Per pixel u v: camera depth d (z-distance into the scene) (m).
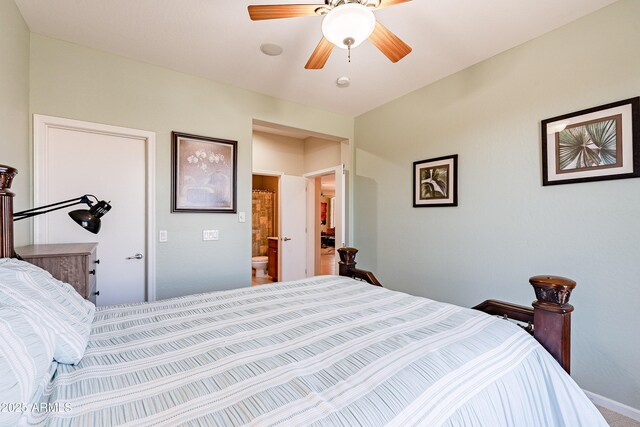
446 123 2.84
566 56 2.05
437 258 2.91
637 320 1.76
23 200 2.03
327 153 4.74
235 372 0.93
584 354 1.96
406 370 0.94
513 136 2.34
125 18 2.02
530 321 1.44
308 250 5.24
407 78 2.88
